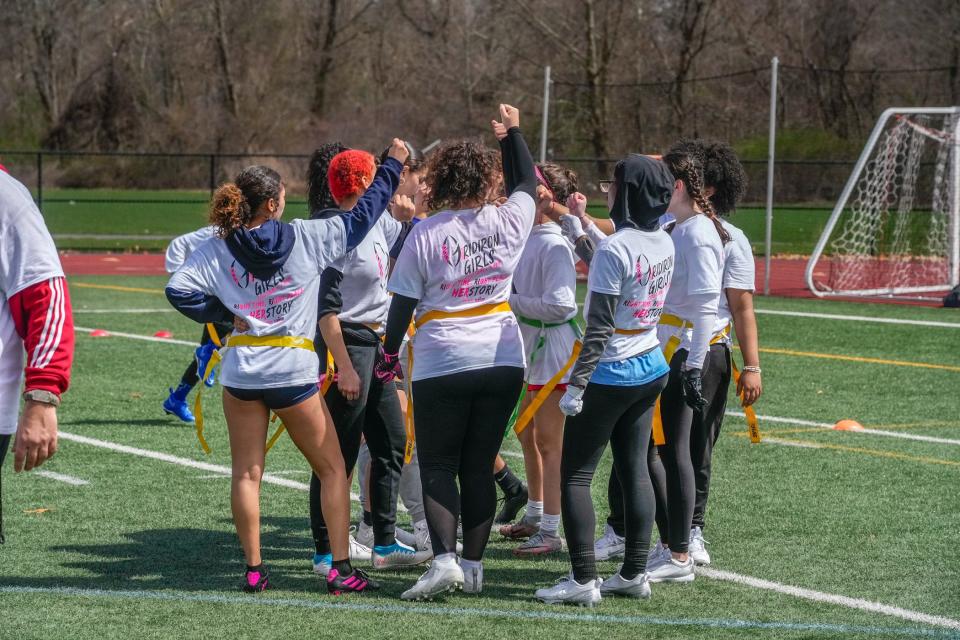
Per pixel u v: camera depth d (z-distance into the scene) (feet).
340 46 294.25
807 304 99.19
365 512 33.32
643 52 206.39
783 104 216.95
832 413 53.06
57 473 41.24
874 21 221.87
